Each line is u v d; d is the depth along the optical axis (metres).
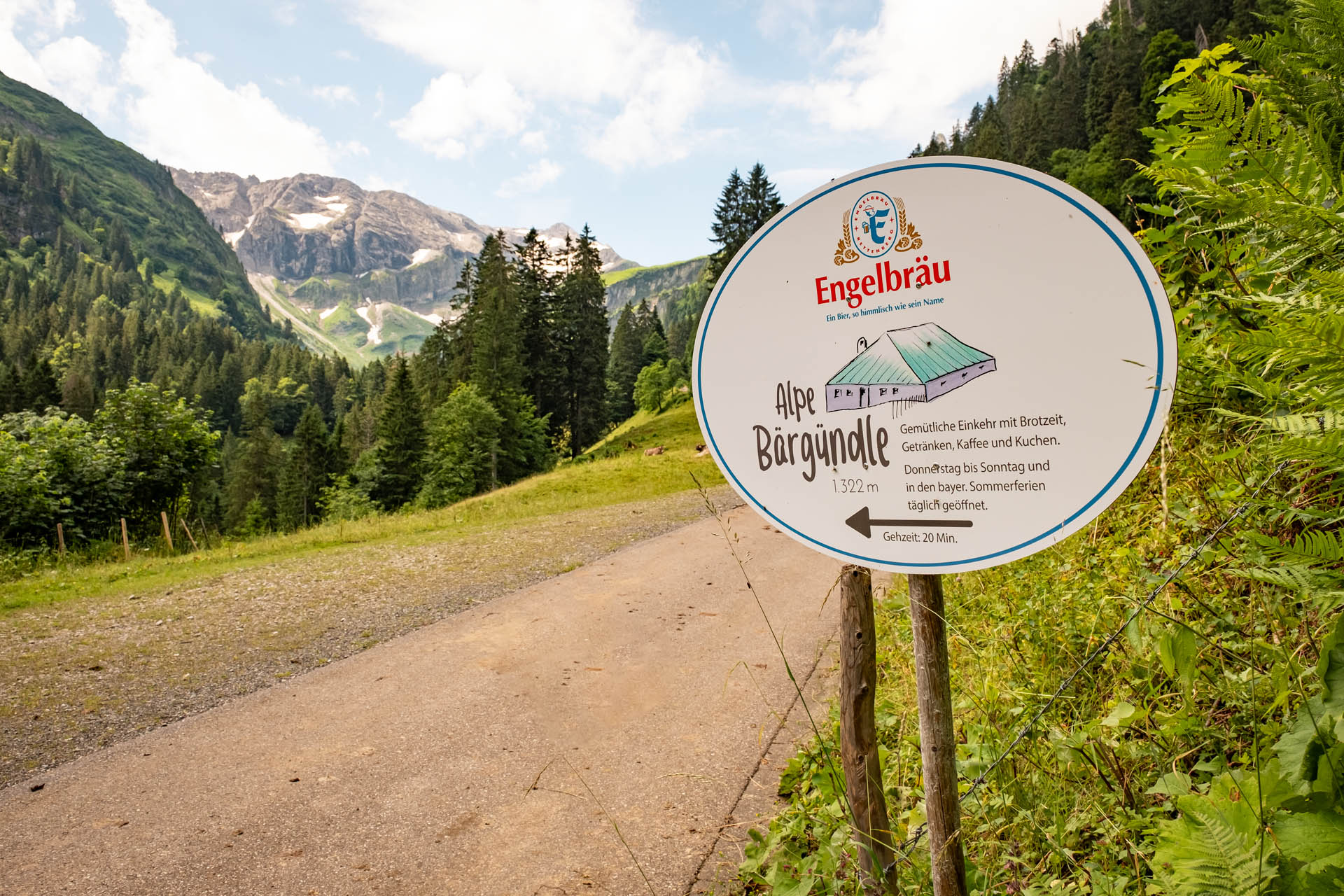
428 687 5.14
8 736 4.61
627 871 2.88
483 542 11.74
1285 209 1.13
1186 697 1.98
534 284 67.12
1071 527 1.45
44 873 3.13
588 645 5.87
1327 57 1.13
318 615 7.32
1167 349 1.34
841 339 1.71
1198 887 1.15
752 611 6.55
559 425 68.50
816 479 1.76
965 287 1.54
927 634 1.65
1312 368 1.03
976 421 1.54
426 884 2.92
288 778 3.90
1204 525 2.22
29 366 72.31
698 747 3.88
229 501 83.00
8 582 11.21
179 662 6.00
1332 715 1.06
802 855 2.53
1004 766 2.34
